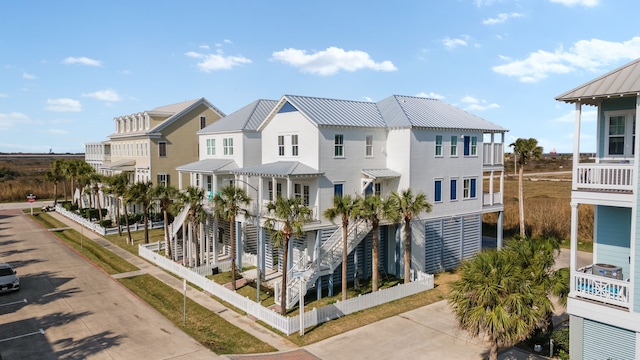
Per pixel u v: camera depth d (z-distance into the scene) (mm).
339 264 27703
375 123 31156
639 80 14945
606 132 17422
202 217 32469
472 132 34625
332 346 20484
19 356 19125
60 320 23297
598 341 15961
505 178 99188
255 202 31656
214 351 19766
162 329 22219
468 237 35219
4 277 27641
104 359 18875
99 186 57688
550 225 44750
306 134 29281
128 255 37750
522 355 19125
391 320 23469
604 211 17922
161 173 48844
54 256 37750
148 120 49156
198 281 29109
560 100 16219
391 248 31828
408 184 30703
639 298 14773
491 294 15414
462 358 19188
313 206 28172
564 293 18469
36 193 85750
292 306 25344
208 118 51656
